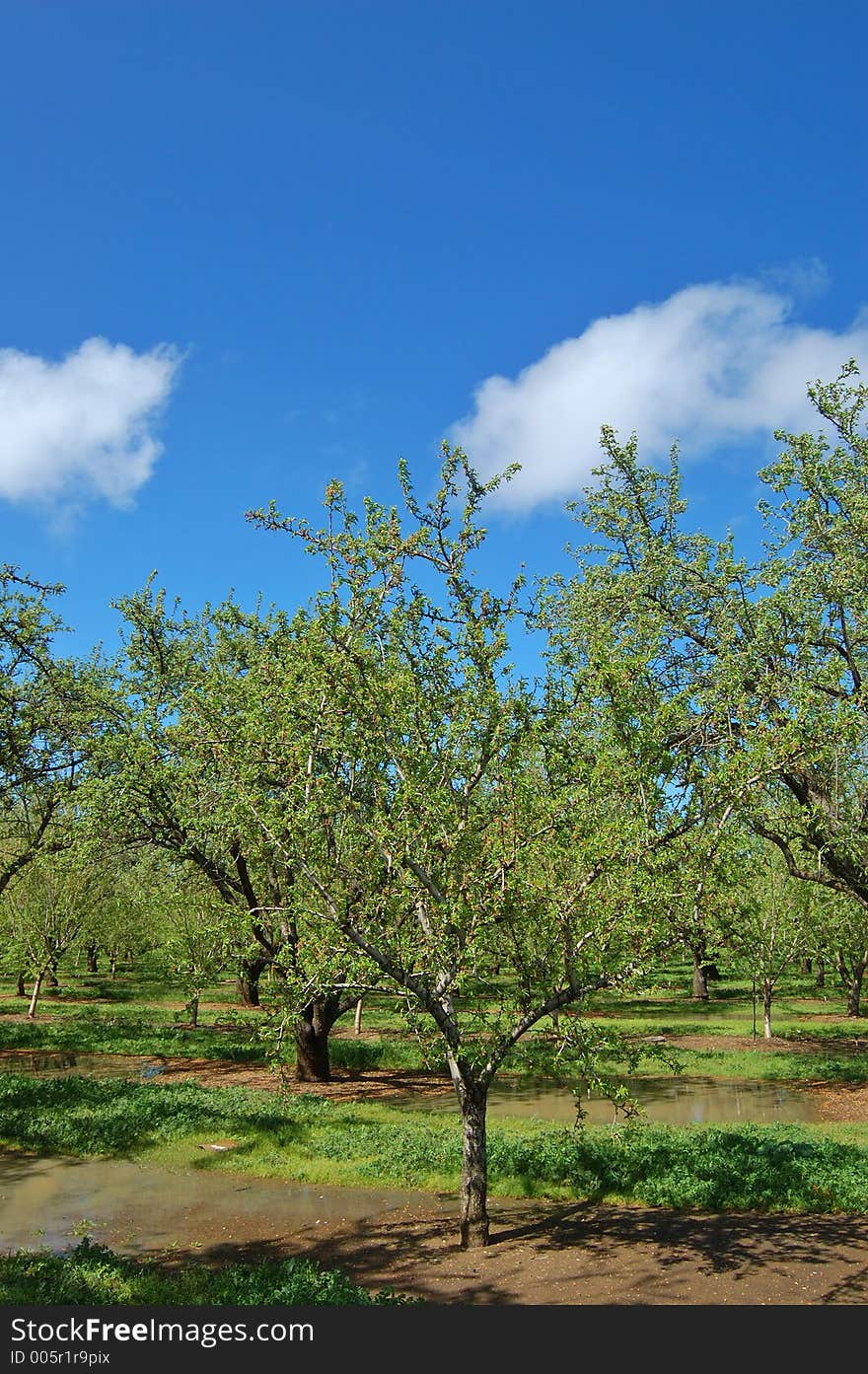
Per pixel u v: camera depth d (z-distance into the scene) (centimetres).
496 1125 1934
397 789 1210
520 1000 1245
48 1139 1756
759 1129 1870
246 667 2503
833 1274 1089
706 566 2156
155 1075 2631
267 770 1263
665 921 1145
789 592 2031
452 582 1275
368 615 1234
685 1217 1332
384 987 1252
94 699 2498
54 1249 1203
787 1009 4462
